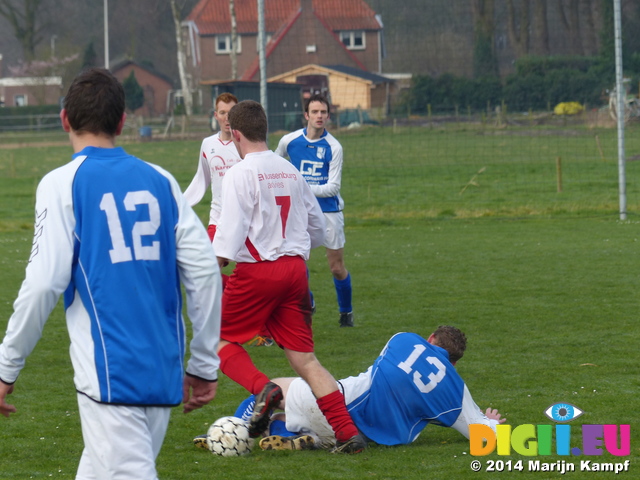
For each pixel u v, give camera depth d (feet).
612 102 358.43
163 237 28.81
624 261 114.32
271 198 46.24
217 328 29.76
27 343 27.61
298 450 45.47
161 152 407.64
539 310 84.69
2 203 221.87
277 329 46.73
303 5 579.89
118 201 28.27
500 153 314.14
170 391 28.50
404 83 529.04
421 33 459.73
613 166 262.47
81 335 27.96
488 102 419.33
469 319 81.25
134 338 27.78
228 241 45.19
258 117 47.44
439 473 41.11
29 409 53.88
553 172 253.65
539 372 61.16
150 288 28.30
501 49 474.90
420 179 251.60
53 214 27.61
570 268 110.01
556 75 420.77
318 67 527.81
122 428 27.58
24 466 43.14
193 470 41.88
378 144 355.97
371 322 81.66
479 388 57.26
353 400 46.01
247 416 46.24
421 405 45.73
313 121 81.15
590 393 55.42
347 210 191.83
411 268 114.32
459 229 157.79
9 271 116.88
